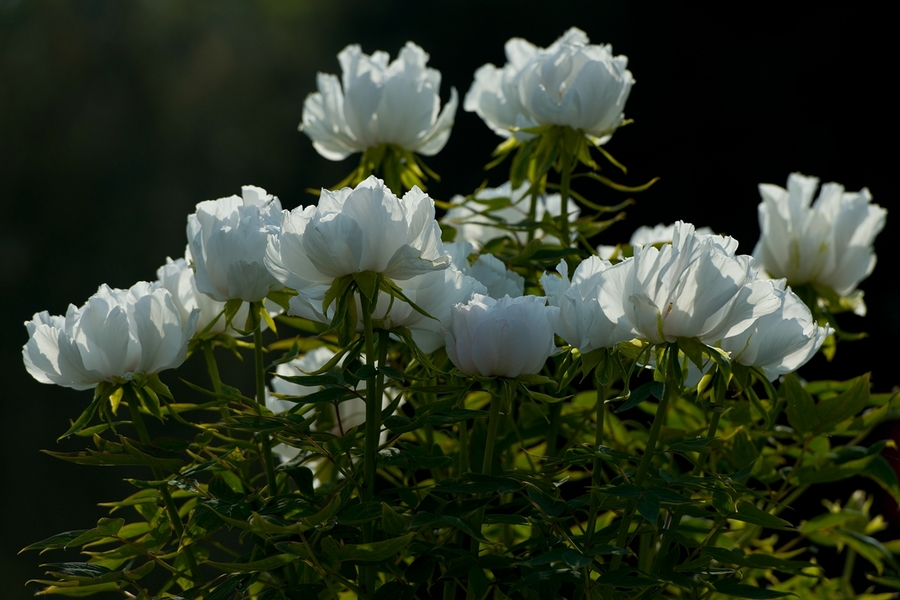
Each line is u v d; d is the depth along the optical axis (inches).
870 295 379.6
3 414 494.9
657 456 142.6
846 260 144.6
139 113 590.2
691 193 437.1
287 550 128.5
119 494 452.1
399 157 142.9
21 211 557.0
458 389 129.3
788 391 138.6
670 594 146.0
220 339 135.3
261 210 131.6
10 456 476.1
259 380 132.8
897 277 379.2
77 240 557.3
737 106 432.8
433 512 131.0
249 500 132.0
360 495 129.8
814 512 282.4
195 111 593.3
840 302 147.1
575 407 144.5
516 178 141.9
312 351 143.8
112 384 131.9
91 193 567.8
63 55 594.2
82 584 130.0
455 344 129.2
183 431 382.3
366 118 141.4
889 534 247.1
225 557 233.6
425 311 129.6
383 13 556.1
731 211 432.8
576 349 129.7
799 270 144.9
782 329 129.7
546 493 129.3
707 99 437.7
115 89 594.6
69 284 551.2
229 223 131.3
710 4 439.2
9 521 456.4
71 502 462.9
